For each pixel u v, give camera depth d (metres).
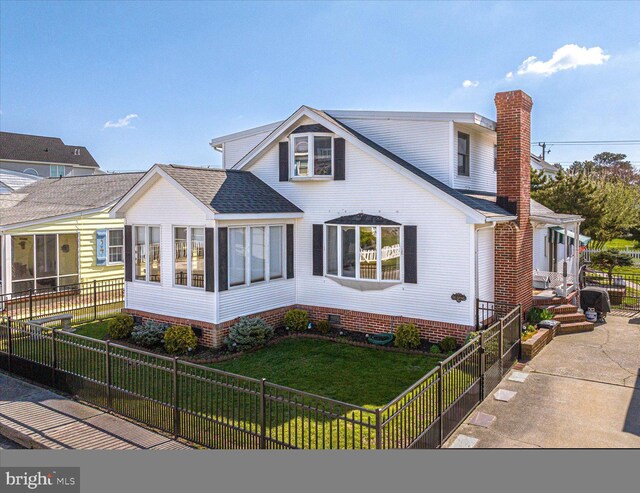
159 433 7.51
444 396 7.22
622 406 8.51
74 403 8.84
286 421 7.84
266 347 12.53
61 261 19.25
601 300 14.76
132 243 14.09
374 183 13.23
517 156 13.31
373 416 7.99
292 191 14.80
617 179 53.06
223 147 22.56
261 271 13.71
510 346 10.55
